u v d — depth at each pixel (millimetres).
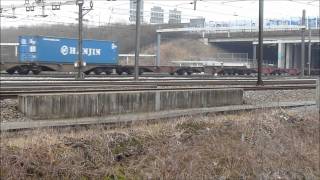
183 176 10344
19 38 64500
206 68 84938
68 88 25078
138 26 44062
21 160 8812
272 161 12664
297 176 12477
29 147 9367
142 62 124438
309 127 16766
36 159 9008
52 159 9117
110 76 59250
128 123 14453
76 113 16594
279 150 13555
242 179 11352
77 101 16609
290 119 17094
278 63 126625
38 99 15805
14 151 9078
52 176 8820
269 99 25438
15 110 16484
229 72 87812
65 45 65688
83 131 12273
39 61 62969
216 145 12281
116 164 10070
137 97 18422
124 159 10344
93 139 10398
